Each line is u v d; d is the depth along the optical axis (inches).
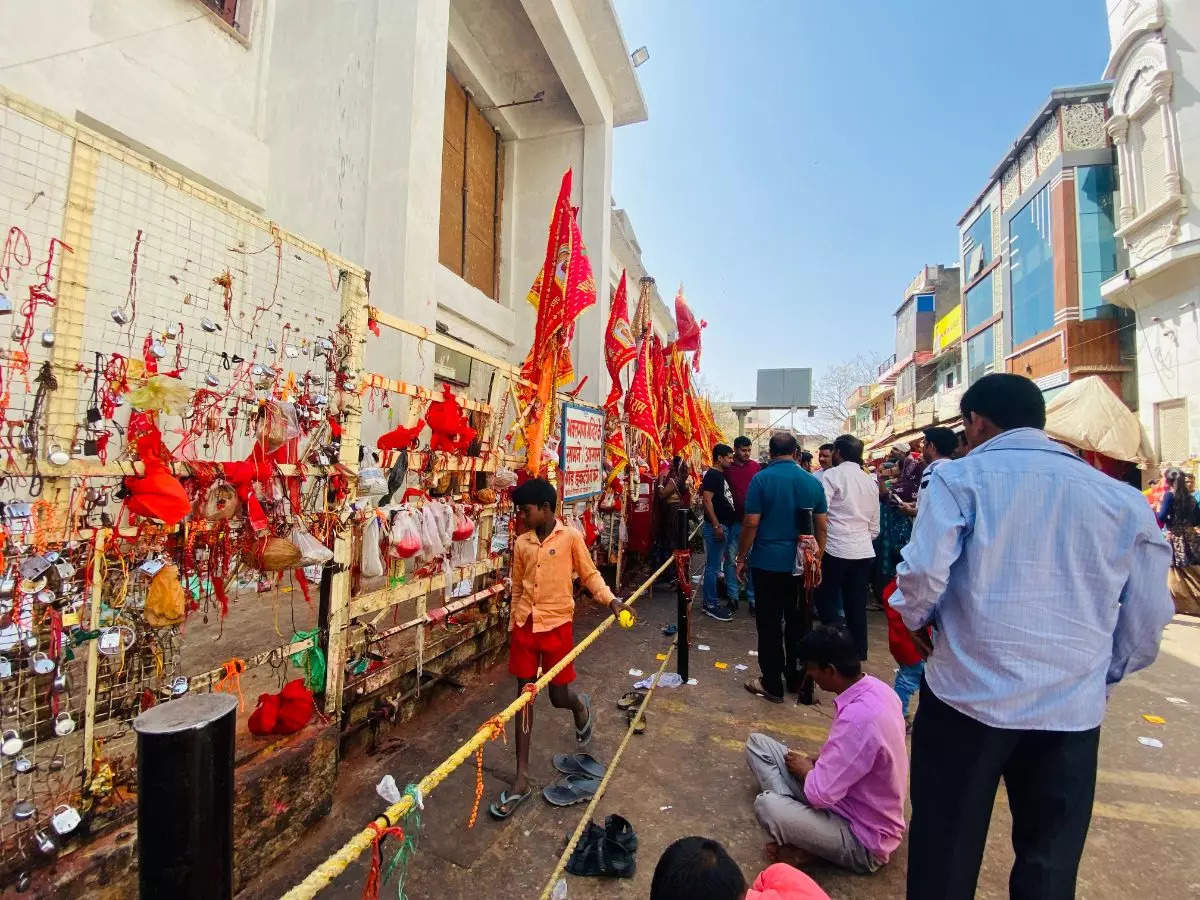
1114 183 542.0
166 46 192.5
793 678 171.3
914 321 1100.5
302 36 225.0
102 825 76.3
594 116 383.9
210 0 210.8
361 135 211.2
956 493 75.2
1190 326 420.2
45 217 87.3
